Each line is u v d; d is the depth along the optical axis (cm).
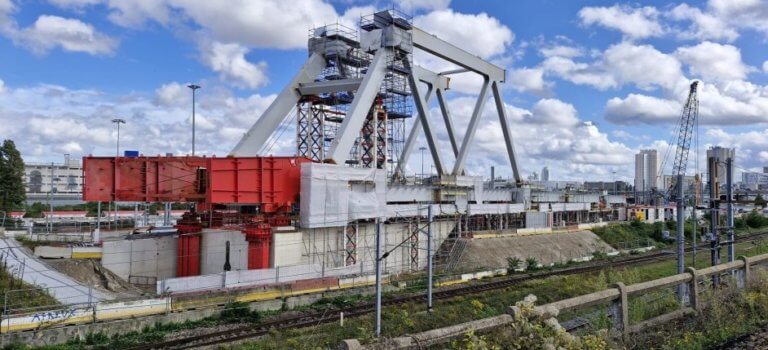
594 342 912
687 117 9662
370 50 4656
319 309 2827
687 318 1324
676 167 9731
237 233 3547
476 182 6078
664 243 7225
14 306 2420
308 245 3741
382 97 4881
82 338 2220
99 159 3800
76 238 4134
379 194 4284
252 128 4378
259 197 3688
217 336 2255
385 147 5009
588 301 1070
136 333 2334
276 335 2250
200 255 3694
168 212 5366
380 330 2123
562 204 7650
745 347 1152
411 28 4688
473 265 4756
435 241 5141
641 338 1162
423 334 784
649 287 1235
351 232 4094
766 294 1434
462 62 5588
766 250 4906
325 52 4912
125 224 5881
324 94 5062
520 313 853
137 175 3781
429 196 5306
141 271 3588
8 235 4006
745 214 9800
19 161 6138
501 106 6525
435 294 3225
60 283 2930
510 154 6906
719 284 1502
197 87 5291
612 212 8944
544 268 4653
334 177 3869
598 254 5591
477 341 768
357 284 3462
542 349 807
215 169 3572
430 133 5300
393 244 4525
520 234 5891
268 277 3161
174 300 2614
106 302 2459
